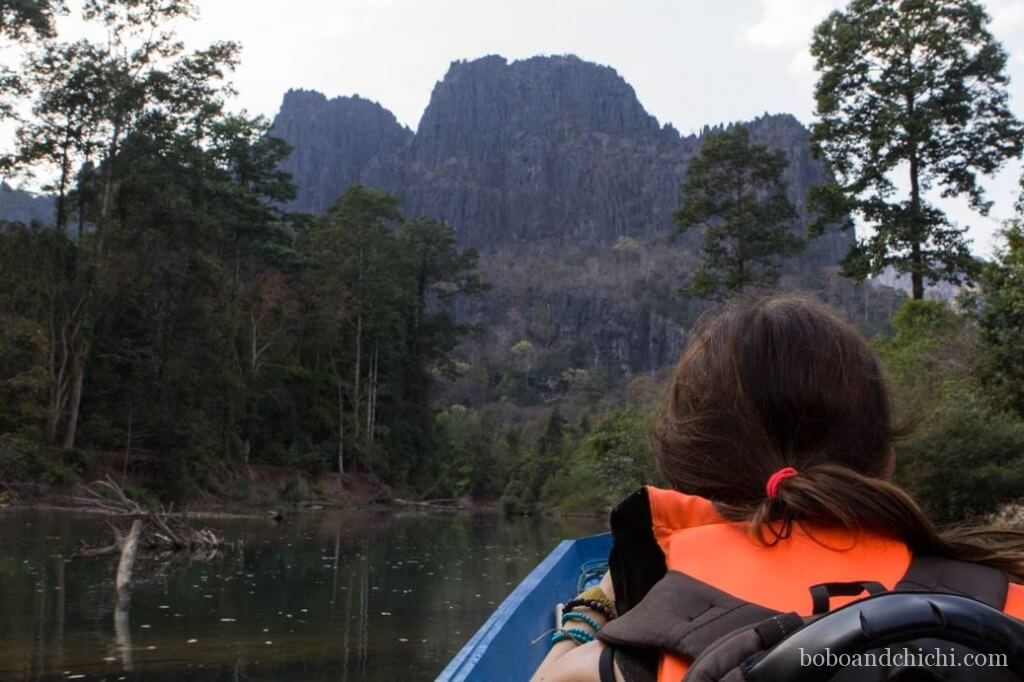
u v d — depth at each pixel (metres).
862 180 31.42
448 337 76.06
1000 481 14.61
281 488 53.59
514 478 73.44
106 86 40.91
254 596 15.44
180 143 44.50
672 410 1.23
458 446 81.19
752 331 1.18
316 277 64.50
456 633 12.59
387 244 70.50
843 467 1.07
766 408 1.14
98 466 39.75
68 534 25.25
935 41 29.98
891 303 99.81
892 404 1.20
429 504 66.62
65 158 42.09
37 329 37.72
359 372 66.31
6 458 35.56
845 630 0.84
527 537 36.47
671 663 0.97
